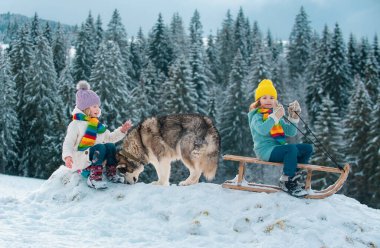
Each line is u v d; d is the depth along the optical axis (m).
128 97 40.00
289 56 76.00
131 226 5.61
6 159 39.78
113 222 5.71
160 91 47.09
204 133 6.92
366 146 35.12
